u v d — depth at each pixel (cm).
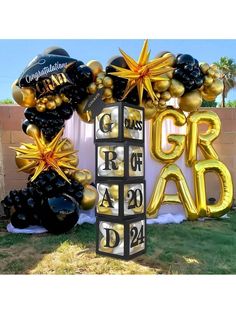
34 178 520
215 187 757
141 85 534
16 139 693
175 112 640
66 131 655
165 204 668
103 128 342
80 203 570
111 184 338
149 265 400
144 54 523
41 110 548
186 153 666
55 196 522
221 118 775
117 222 336
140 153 353
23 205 541
